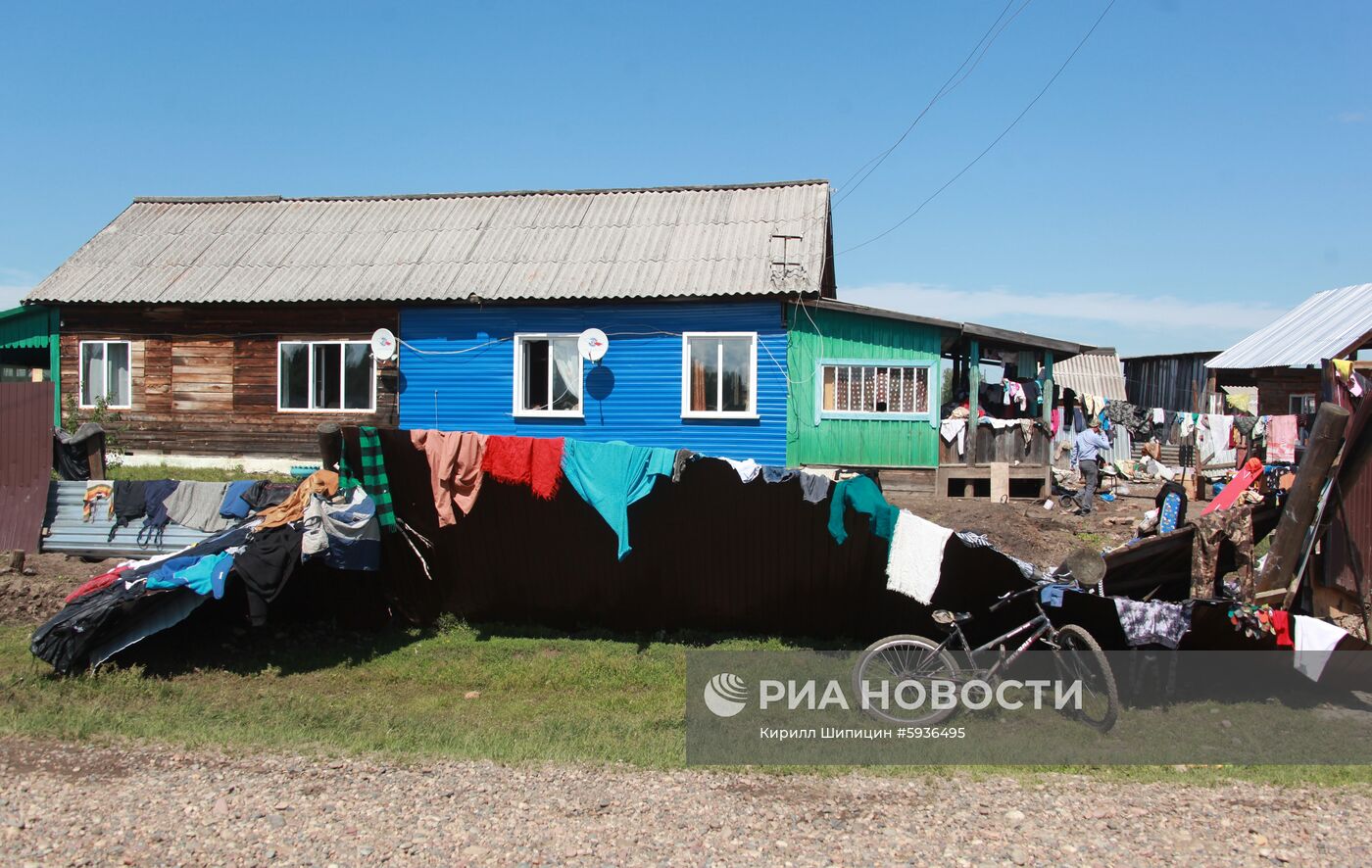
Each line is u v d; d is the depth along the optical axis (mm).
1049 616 7441
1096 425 19094
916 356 15930
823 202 18375
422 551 9234
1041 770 5852
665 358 16859
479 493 8805
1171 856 4551
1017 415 16891
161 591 7793
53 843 4605
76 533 11109
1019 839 4734
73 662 7617
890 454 16016
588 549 8992
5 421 11352
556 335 17297
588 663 8266
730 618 9117
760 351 16453
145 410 18797
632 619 9234
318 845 4594
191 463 18578
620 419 17062
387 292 17562
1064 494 16281
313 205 21141
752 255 17172
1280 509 8344
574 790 5348
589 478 8453
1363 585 7711
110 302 18297
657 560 8922
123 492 11008
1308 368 20781
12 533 11203
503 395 17469
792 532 8547
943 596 8039
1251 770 5867
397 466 8875
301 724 6742
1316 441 7590
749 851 4566
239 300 17844
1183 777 5727
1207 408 23172
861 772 5742
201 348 18594
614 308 17016
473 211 20094
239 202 21531
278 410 18312
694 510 8594
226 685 7770
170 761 5770
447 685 7879
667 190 19922
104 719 6641
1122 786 5531
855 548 8453
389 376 17891
